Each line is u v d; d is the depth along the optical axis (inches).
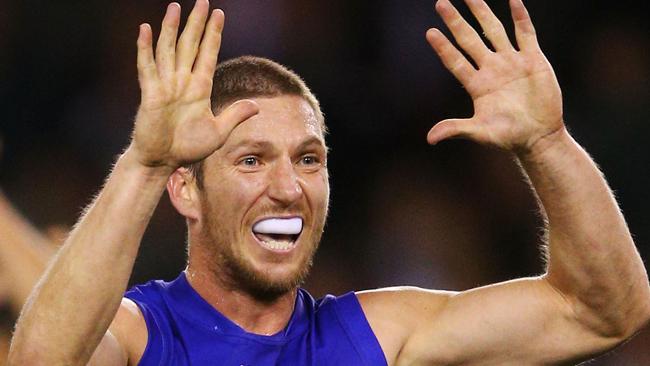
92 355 465.4
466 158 1128.2
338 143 1165.1
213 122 451.8
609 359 970.1
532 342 533.6
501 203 1108.5
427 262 1099.9
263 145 510.3
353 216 1135.6
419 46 1181.1
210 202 518.6
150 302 531.2
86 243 441.7
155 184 449.7
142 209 446.9
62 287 439.5
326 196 525.7
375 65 1179.3
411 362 541.0
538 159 486.3
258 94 520.1
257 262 515.5
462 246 1104.8
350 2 1178.6
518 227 1099.3
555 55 1197.1
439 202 1124.5
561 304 527.8
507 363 539.5
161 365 510.0
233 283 526.9
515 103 477.1
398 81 1177.4
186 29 454.3
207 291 532.4
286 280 518.0
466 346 536.4
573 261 508.7
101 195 450.0
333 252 1109.1
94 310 441.4
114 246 442.0
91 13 1131.3
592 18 1199.6
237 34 1159.6
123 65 1128.8
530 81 477.7
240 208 511.2
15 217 624.4
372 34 1181.1
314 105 533.6
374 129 1167.6
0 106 1103.6
